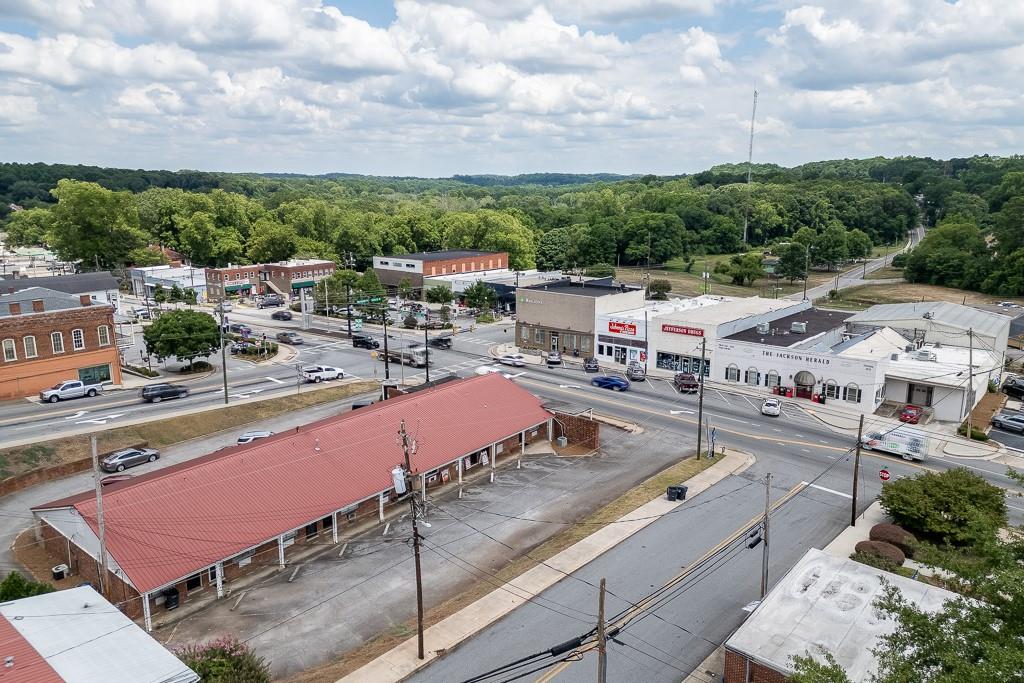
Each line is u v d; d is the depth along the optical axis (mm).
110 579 30344
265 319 107125
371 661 26672
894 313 82688
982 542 18344
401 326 100625
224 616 29922
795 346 66250
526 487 43812
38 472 44062
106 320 65938
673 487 41094
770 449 50344
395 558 35031
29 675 20812
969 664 14664
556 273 119562
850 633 24969
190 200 168375
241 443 49312
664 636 28250
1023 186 199125
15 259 147875
